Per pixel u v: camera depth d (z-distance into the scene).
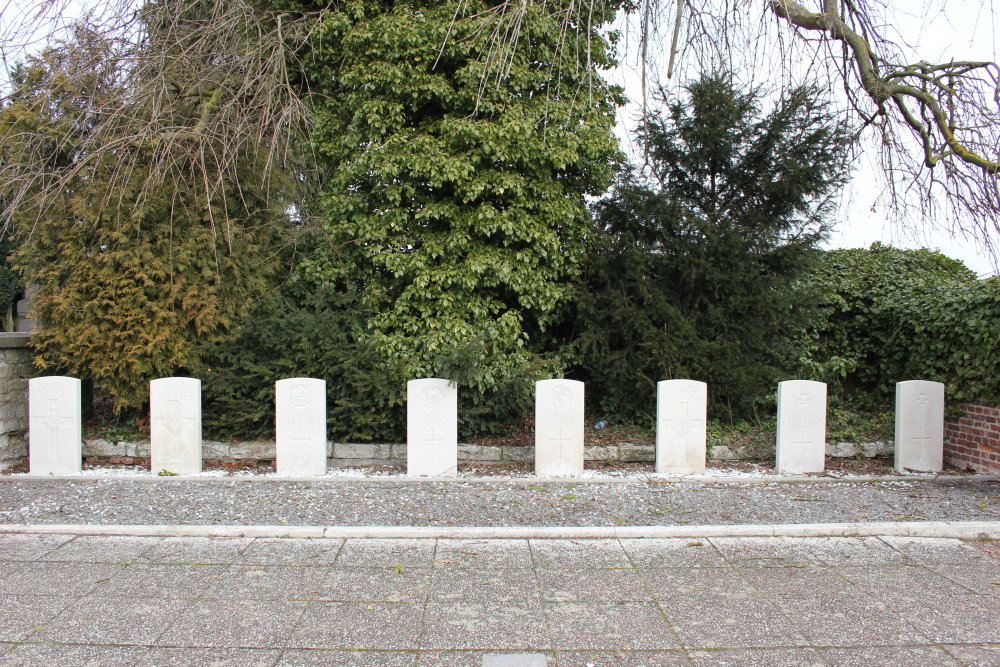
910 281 8.72
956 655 2.97
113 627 3.18
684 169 8.03
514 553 4.27
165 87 7.03
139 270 6.65
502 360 7.58
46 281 6.71
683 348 7.38
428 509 5.16
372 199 8.02
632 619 3.32
